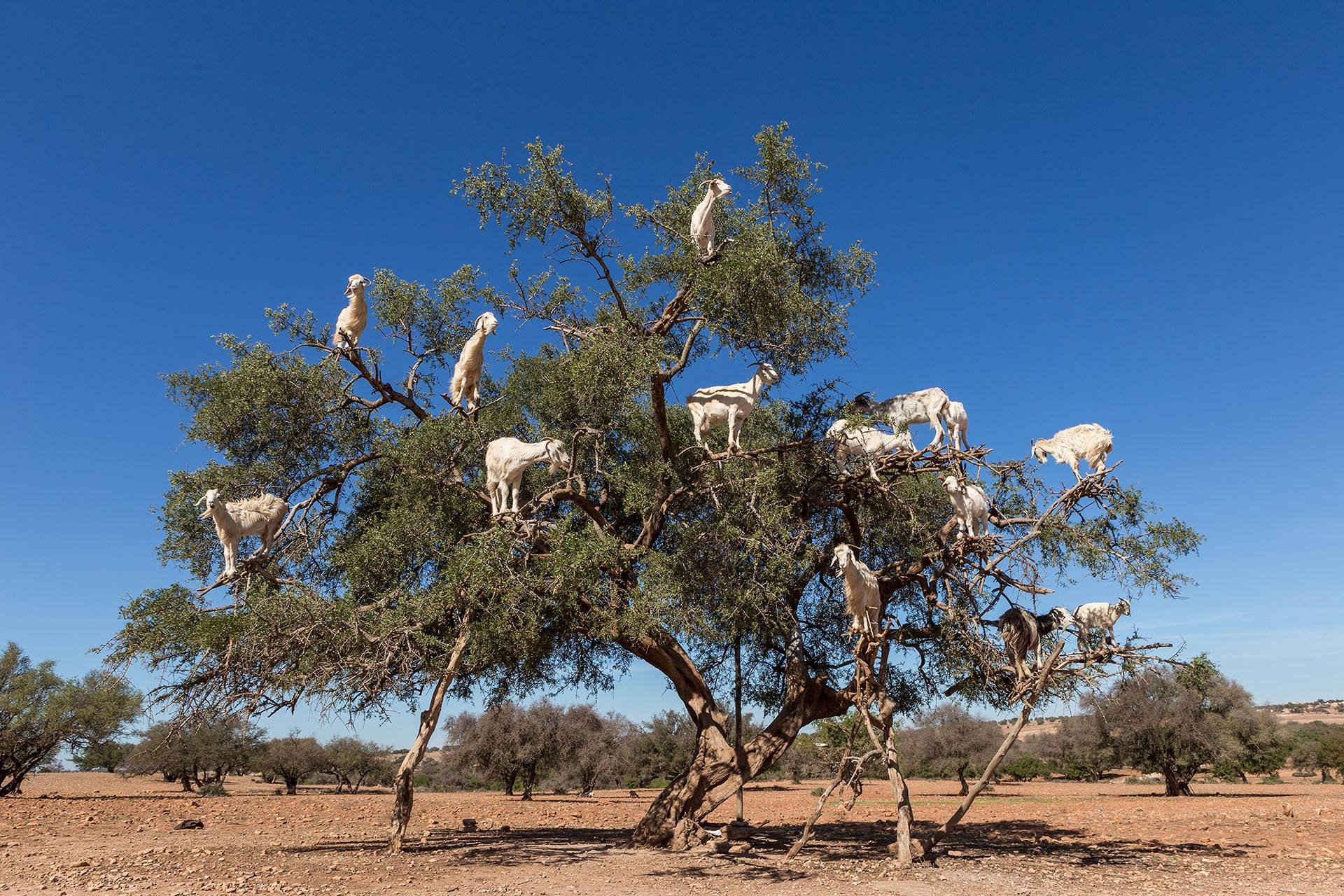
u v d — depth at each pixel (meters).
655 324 15.03
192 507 14.34
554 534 12.69
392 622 12.57
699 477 15.08
